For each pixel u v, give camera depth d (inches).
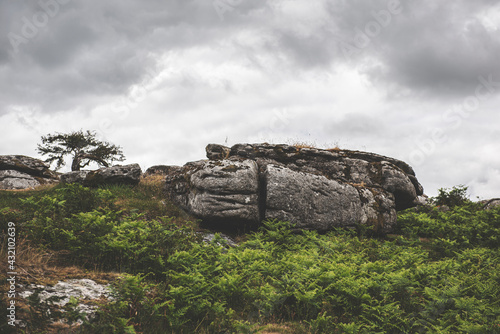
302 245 513.7
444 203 806.5
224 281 287.3
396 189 682.8
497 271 415.8
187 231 428.5
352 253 461.1
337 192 619.2
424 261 483.5
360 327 264.2
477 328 248.7
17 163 1179.3
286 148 684.7
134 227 385.4
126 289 235.0
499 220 637.9
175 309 244.8
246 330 228.7
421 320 277.6
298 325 264.2
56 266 287.0
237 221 559.8
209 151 706.2
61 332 195.0
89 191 455.5
